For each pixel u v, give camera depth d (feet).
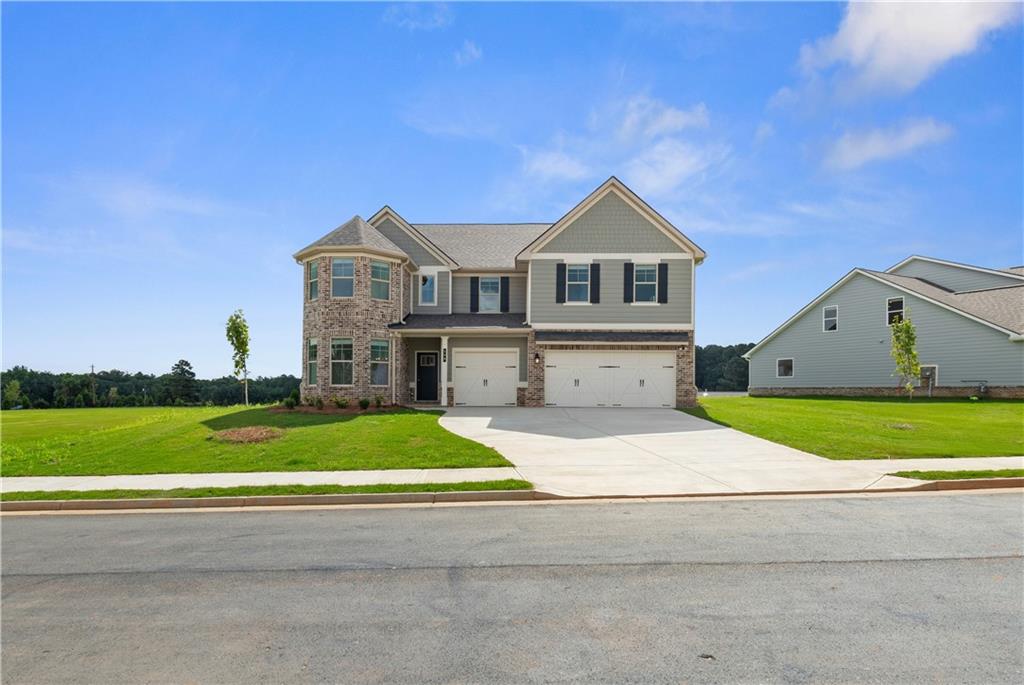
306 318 79.71
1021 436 52.19
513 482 35.45
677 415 68.85
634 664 14.43
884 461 41.93
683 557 22.50
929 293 100.12
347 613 17.75
